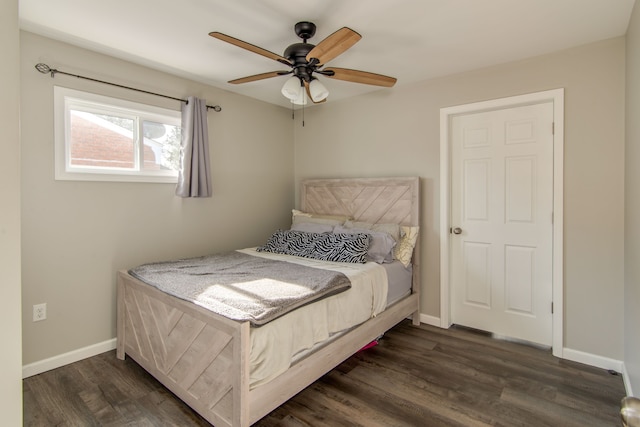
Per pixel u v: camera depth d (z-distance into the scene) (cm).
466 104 295
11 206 62
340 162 383
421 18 204
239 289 196
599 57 237
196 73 298
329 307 209
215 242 341
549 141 266
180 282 212
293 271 238
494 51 252
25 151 223
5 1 62
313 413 190
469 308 312
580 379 225
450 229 316
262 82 322
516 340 285
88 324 254
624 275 229
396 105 337
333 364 210
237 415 156
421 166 323
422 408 195
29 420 184
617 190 232
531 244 278
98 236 258
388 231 309
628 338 215
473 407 196
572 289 251
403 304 295
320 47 176
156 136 295
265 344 165
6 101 62
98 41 236
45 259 233
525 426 180
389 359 253
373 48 247
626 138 222
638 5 179
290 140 423
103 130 263
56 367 238
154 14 201
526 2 188
